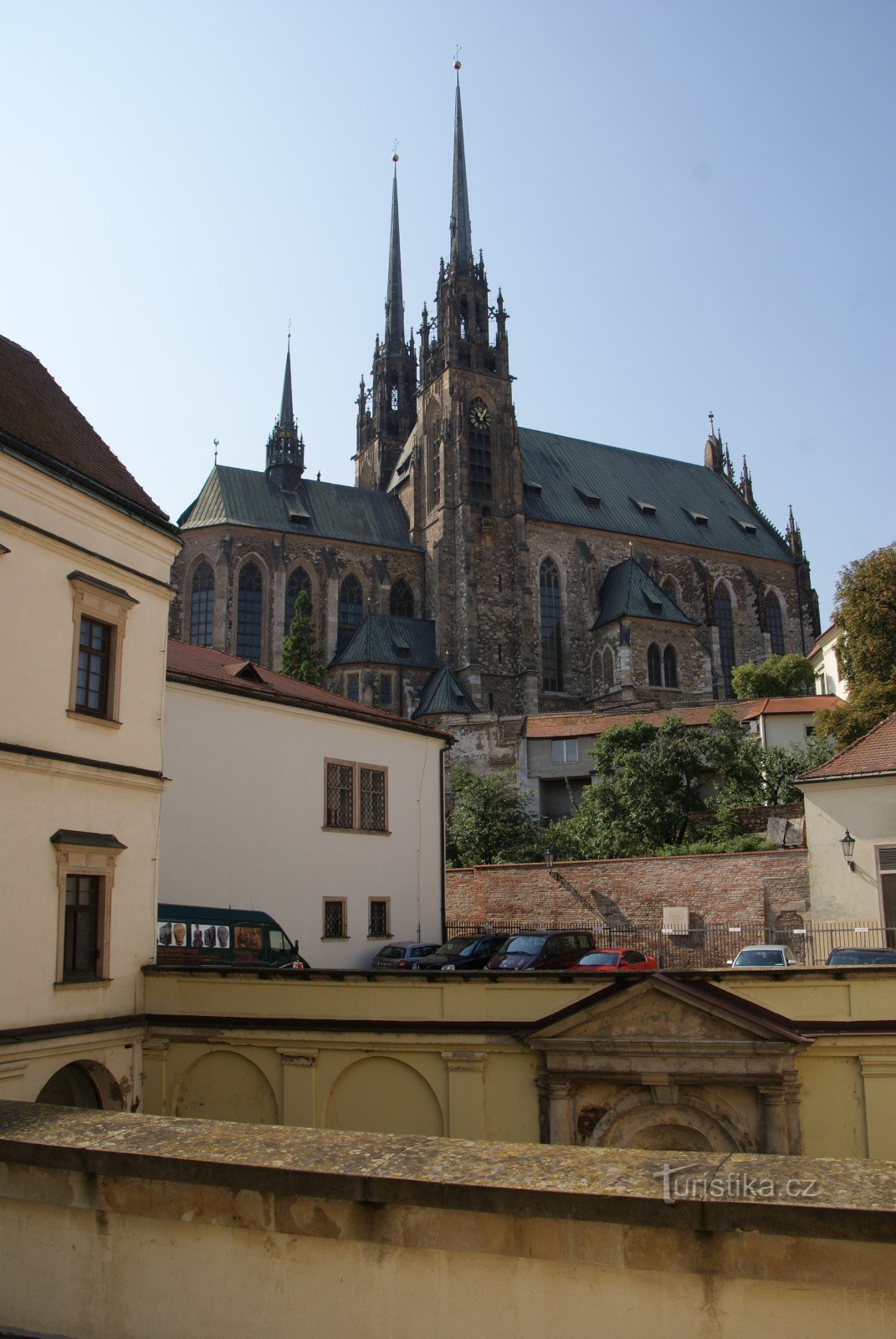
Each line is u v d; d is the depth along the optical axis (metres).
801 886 44.88
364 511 104.44
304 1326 8.73
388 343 124.94
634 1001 19.27
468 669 94.06
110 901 23.42
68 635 22.86
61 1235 9.62
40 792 21.80
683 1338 7.84
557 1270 8.18
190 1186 9.18
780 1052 18.39
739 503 123.50
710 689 99.06
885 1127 18.19
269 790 34.19
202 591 93.88
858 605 55.12
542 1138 19.64
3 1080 19.98
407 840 40.91
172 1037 23.23
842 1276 7.48
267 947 29.73
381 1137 9.71
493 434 103.25
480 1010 20.67
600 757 66.44
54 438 24.61
